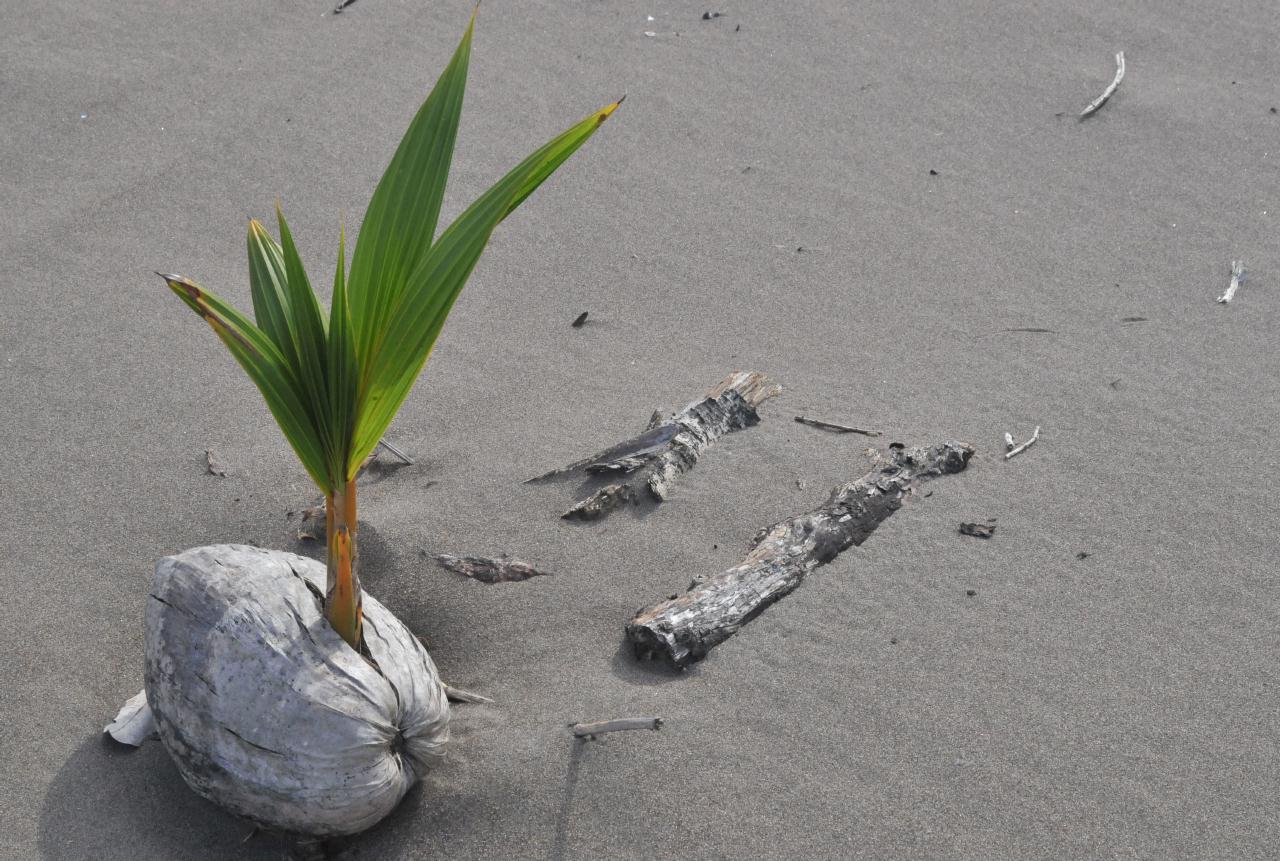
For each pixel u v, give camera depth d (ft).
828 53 12.79
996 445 8.96
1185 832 7.60
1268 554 8.46
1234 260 10.07
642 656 8.11
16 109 11.41
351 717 7.54
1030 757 7.79
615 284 9.98
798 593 8.30
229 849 7.68
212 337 9.63
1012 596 8.30
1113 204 10.60
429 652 8.20
